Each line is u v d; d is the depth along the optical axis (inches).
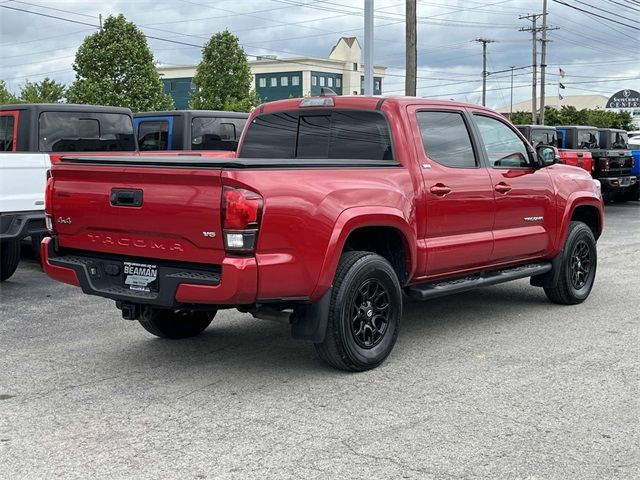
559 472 157.4
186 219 196.9
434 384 214.2
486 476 155.4
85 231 221.6
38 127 390.9
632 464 161.3
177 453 167.5
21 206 344.5
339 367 222.8
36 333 277.7
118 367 233.3
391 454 166.1
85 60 1162.0
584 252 324.2
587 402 199.0
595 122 2345.0
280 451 168.1
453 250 254.8
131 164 208.4
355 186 218.4
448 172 253.4
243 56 1537.9
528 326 283.3
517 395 204.5
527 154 294.7
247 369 230.1
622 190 877.8
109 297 214.7
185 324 265.6
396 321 233.0
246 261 192.2
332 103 255.1
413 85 842.8
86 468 160.1
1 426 184.2
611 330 277.1
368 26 637.9
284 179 200.5
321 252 205.6
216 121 514.6
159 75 1216.8
